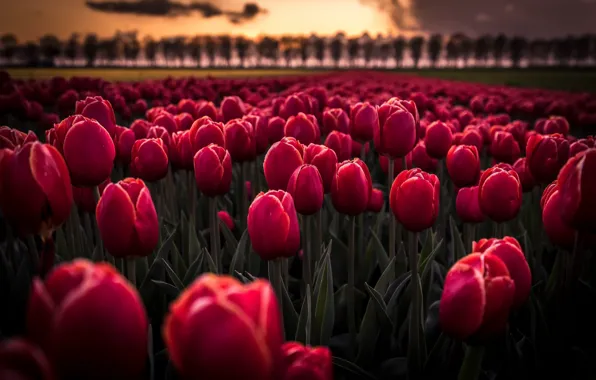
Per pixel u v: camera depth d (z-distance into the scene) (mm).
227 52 136625
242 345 721
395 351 2445
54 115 7297
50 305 772
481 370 2205
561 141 2904
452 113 8930
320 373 975
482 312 1307
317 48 142750
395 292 2516
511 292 1336
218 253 2811
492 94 17078
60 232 2943
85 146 2016
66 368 736
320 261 2727
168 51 132125
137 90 11680
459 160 3154
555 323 2225
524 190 3688
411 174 2105
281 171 2416
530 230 4020
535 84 40812
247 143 3248
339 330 2752
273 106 6012
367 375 2121
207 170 2596
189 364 744
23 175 1477
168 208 4148
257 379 744
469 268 1341
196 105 6242
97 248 2305
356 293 2787
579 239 1918
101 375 749
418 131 3059
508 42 136125
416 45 142250
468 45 140000
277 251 1842
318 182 2164
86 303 722
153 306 2523
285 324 2336
